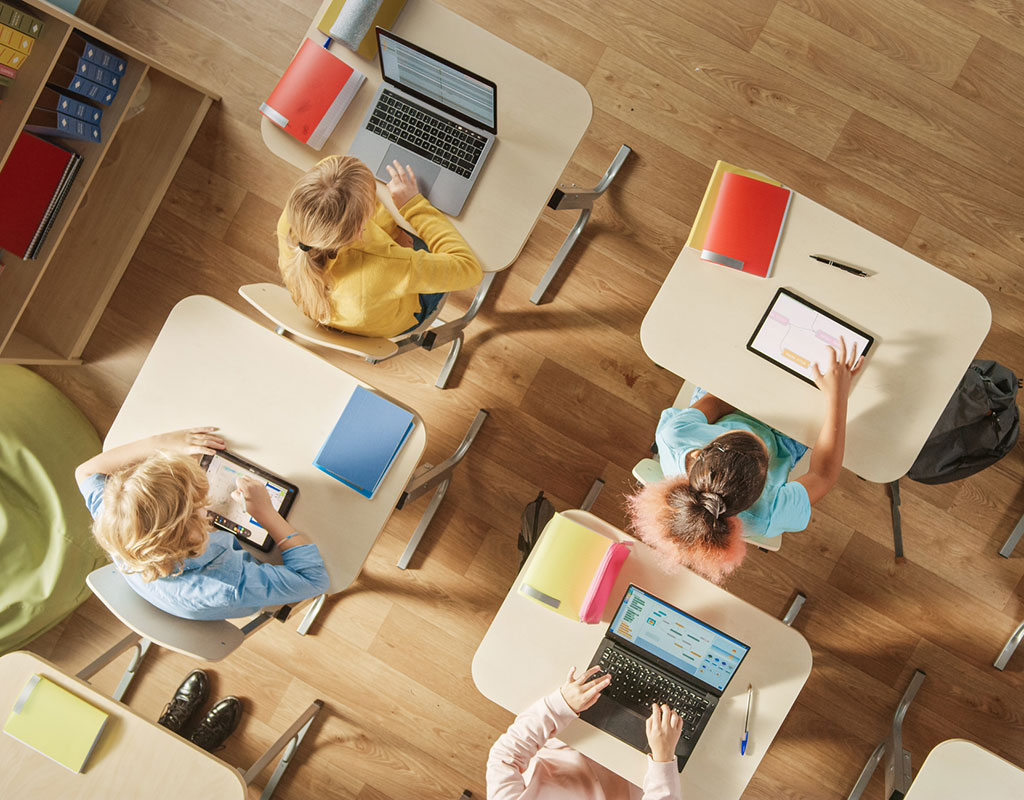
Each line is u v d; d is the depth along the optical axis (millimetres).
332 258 1569
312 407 1929
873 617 2516
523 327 2615
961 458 2201
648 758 1863
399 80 1866
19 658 1905
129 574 1681
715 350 1832
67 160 2256
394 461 1894
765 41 2516
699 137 2545
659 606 1855
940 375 1792
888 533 2508
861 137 2506
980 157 2480
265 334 1938
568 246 2537
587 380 2594
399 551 2646
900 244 2510
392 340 2006
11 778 1897
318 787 2645
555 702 1810
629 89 2555
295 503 1910
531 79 1872
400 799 2629
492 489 2621
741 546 1651
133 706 2684
